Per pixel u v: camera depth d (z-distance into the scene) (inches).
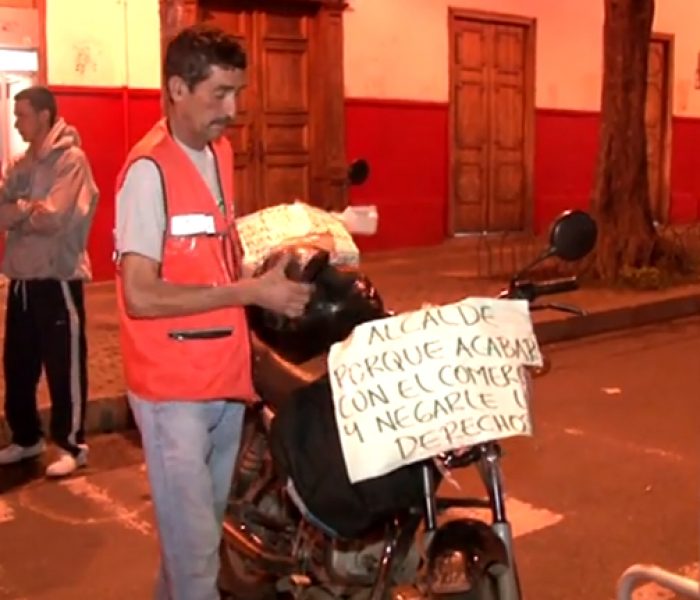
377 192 538.0
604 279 454.6
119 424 270.1
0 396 268.2
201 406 134.8
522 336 121.8
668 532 201.2
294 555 142.3
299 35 505.0
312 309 135.5
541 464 241.0
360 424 118.3
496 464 120.6
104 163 438.6
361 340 120.4
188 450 133.2
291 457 130.2
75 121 429.4
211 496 135.8
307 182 516.7
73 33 424.8
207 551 134.1
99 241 440.5
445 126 561.9
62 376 229.1
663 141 695.7
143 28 442.0
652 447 254.1
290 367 138.8
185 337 132.5
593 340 385.7
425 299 409.7
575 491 223.6
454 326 119.0
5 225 221.3
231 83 129.0
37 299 225.6
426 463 121.8
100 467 240.4
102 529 204.5
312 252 132.4
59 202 217.9
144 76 445.1
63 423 232.5
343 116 517.0
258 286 127.0
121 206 129.8
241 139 493.4
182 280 131.2
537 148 609.6
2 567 186.5
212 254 133.0
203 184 132.6
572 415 282.0
